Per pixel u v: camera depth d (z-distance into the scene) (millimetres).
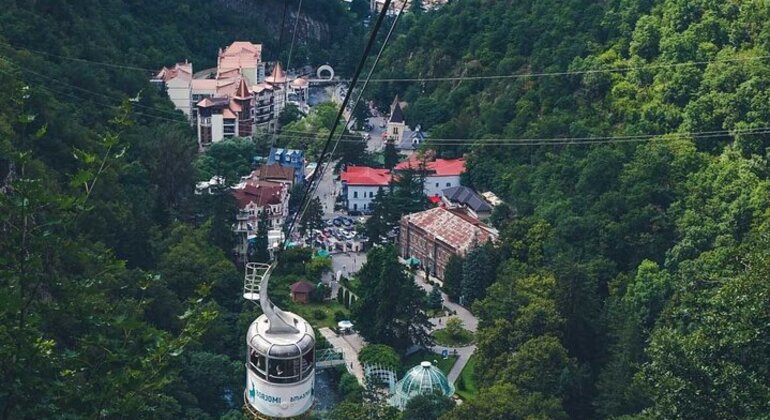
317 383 175500
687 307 98750
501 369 164875
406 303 189000
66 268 80188
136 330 49438
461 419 146375
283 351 57000
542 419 142875
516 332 169125
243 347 168625
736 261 113688
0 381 45969
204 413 149750
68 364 48469
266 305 58500
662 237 199625
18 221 48125
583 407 158875
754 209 189500
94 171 49938
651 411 83500
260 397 57812
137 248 180875
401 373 177750
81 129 195250
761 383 77875
